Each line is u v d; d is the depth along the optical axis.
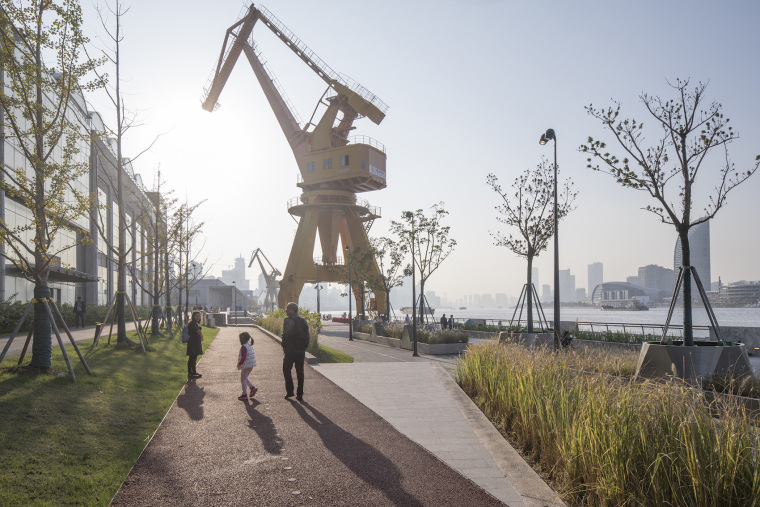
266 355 20.16
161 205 30.88
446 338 27.27
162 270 32.66
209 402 10.33
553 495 5.32
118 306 18.64
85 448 6.68
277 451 6.87
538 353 10.84
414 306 25.47
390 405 10.14
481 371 11.42
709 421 4.86
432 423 8.59
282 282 67.06
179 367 15.86
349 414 9.27
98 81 13.02
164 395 10.95
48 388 9.54
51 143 12.09
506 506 5.02
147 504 5.02
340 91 61.50
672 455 4.60
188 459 6.48
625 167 13.66
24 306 26.88
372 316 63.19
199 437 7.56
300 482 5.66
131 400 9.91
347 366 16.72
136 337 24.08
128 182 51.03
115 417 8.45
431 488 5.50
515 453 6.86
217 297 146.00
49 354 11.20
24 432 6.89
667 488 4.49
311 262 66.56
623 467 4.72
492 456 6.72
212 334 36.09
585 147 13.95
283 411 9.48
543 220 24.25
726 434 4.50
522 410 7.33
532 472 6.07
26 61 11.98
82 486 5.39
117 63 18.92
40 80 11.69
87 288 43.47
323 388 12.21
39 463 5.94
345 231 70.69
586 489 5.06
